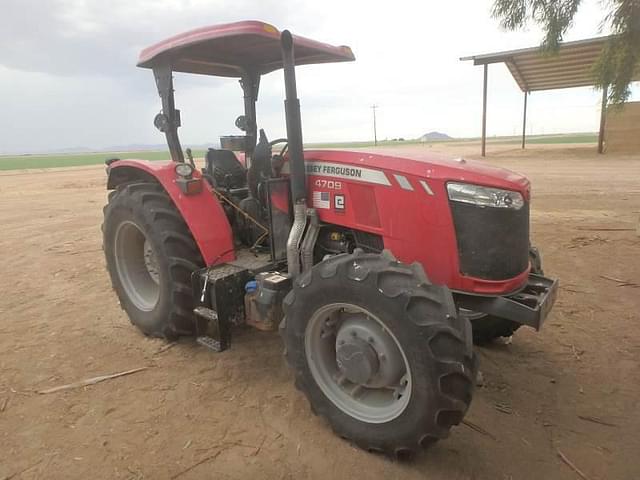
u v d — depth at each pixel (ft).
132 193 12.05
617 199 30.14
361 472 7.59
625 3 17.11
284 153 11.11
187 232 11.48
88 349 11.82
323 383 8.50
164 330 11.74
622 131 64.08
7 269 18.83
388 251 8.27
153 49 11.25
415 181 8.72
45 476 7.58
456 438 8.37
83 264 19.31
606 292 14.75
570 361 10.93
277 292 9.80
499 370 10.61
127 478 7.53
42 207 35.24
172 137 12.22
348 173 9.57
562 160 58.18
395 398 7.93
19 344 12.12
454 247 8.54
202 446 8.23
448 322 6.94
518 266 8.77
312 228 10.15
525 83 75.72
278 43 11.28
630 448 8.11
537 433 8.52
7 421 8.96
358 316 8.14
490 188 8.38
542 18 18.94
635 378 10.18
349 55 13.05
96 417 9.05
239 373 10.54
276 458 7.93
